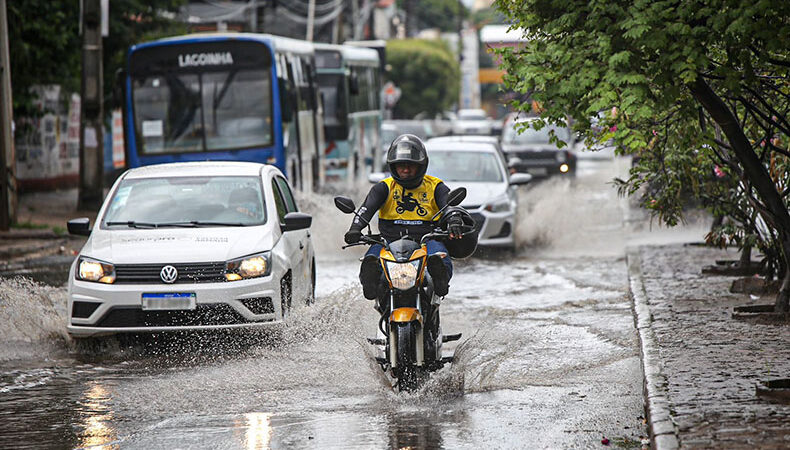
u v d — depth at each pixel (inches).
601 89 595.8
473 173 1439.5
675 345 703.7
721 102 701.9
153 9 2187.5
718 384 584.1
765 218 825.5
